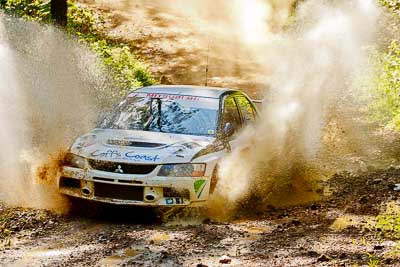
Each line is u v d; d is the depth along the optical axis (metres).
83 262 11.97
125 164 15.41
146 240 13.50
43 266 11.73
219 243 13.25
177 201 15.35
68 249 12.95
